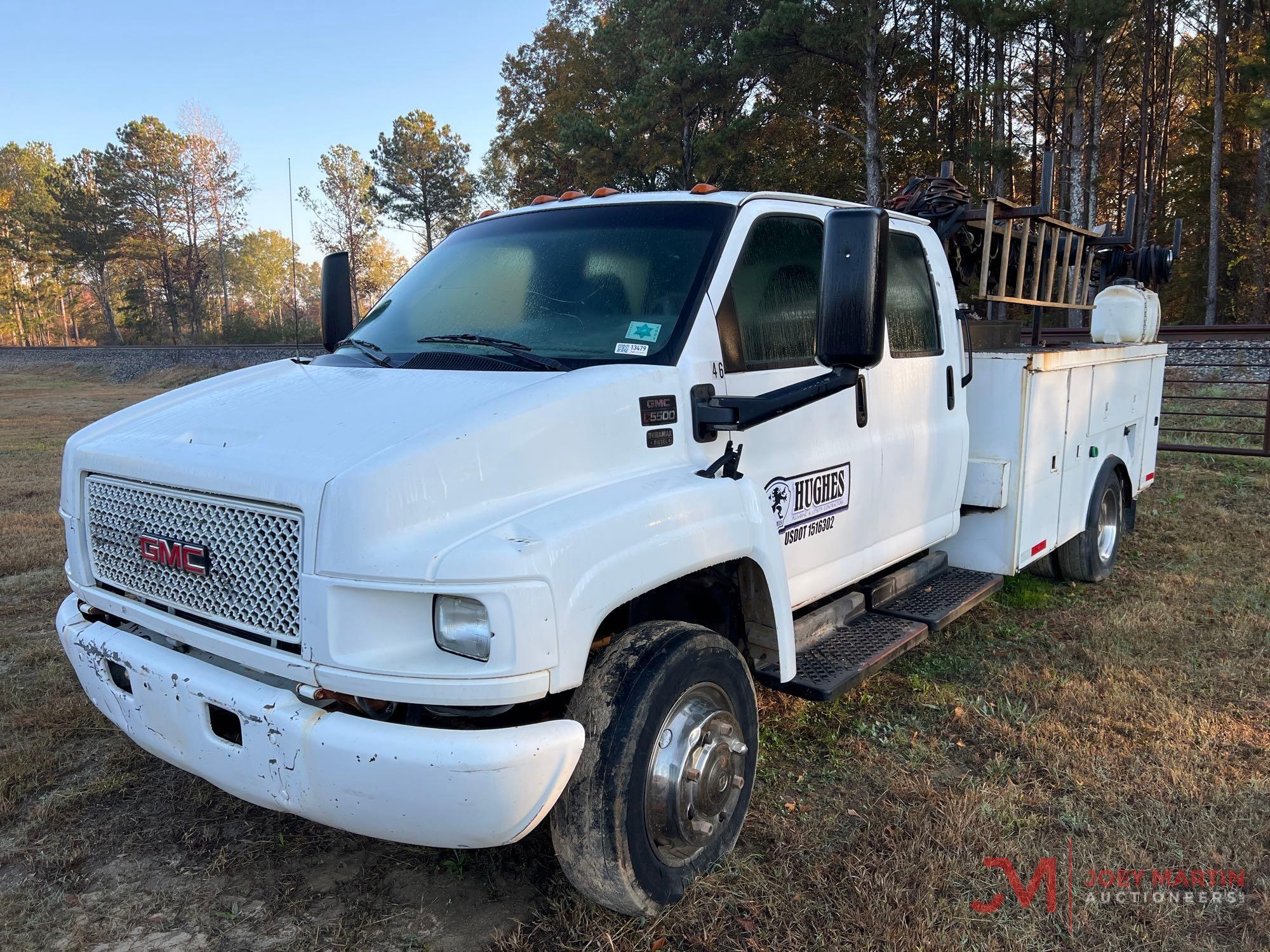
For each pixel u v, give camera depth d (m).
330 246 60.78
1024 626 5.43
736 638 3.24
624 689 2.51
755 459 3.25
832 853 3.05
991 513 4.95
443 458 2.29
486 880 2.95
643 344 2.98
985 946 2.59
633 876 2.52
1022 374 4.81
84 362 45.59
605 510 2.45
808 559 3.59
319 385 2.98
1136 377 6.60
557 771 2.28
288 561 2.29
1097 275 7.59
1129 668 4.67
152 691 2.61
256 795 2.41
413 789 2.17
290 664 2.28
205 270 71.44
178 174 68.12
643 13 32.34
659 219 3.37
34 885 2.97
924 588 4.67
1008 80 31.64
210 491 2.44
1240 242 35.28
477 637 2.18
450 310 3.42
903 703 4.32
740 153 30.27
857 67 27.06
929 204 5.36
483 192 60.75
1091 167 30.55
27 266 89.50
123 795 3.53
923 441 4.30
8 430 17.97
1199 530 7.64
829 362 2.67
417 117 57.22
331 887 2.94
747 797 3.00
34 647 5.04
